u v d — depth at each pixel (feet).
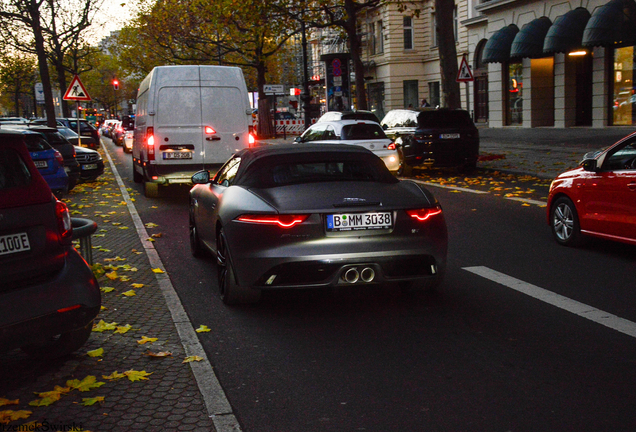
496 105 106.63
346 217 16.61
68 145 50.80
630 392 12.13
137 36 160.15
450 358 14.17
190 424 11.24
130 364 14.16
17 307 12.28
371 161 19.85
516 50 90.94
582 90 89.97
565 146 66.95
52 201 13.58
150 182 43.19
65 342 14.17
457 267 22.85
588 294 18.99
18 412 11.53
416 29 141.18
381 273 16.83
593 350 14.42
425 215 17.30
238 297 18.24
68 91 72.33
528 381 12.79
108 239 29.76
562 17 83.15
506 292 19.43
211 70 43.45
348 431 10.93
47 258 13.16
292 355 14.65
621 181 22.72
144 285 21.07
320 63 184.65
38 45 75.20
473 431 10.80
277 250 16.39
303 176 18.78
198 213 23.71
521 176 50.52
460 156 54.24
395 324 16.67
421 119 54.39
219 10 88.28
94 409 11.89
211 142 43.50
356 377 13.26
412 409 11.69
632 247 25.43
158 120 42.65
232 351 14.99
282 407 11.94
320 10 89.86
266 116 141.08
